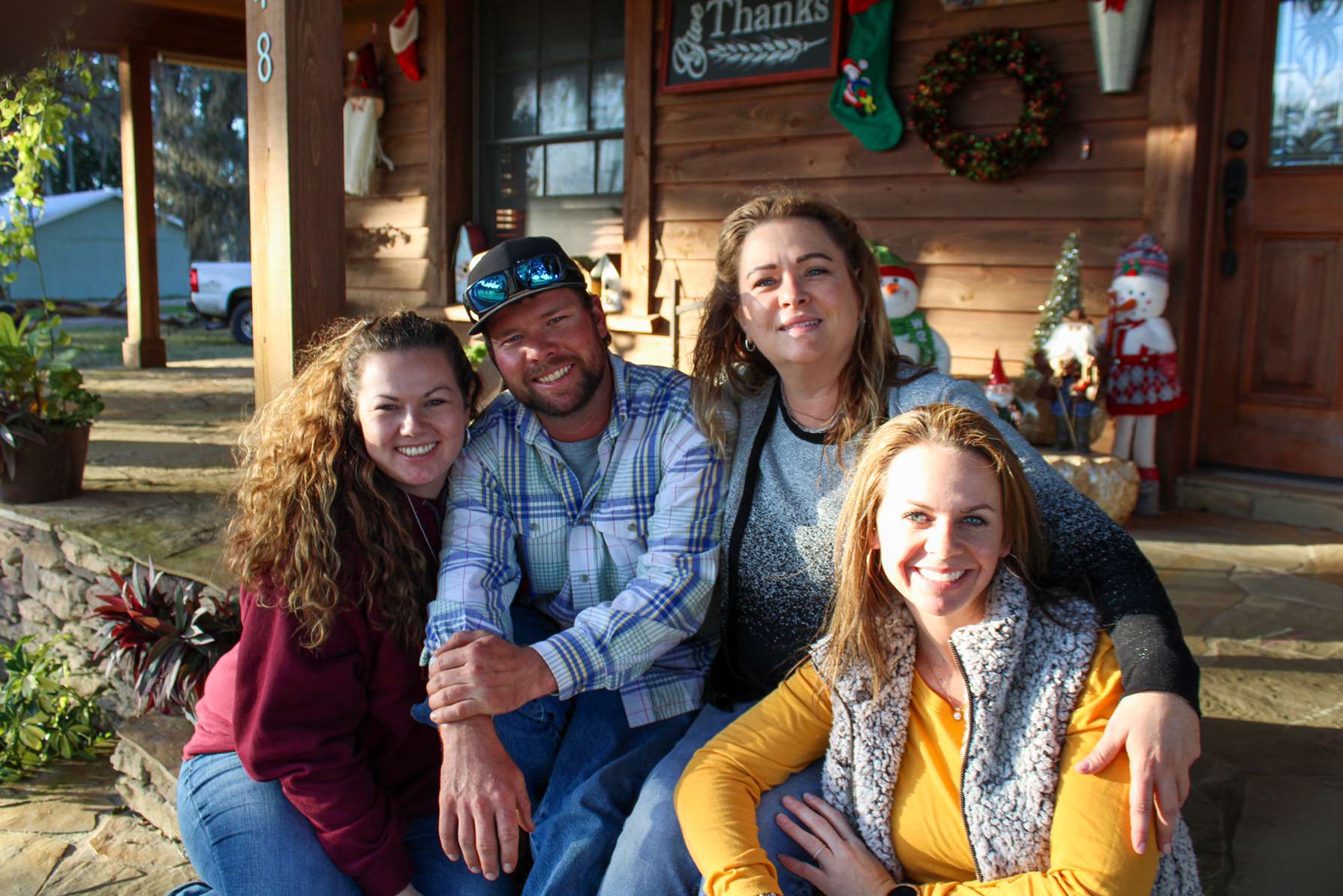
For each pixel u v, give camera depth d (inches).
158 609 139.6
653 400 86.5
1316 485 185.9
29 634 191.6
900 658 66.7
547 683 75.5
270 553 76.9
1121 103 188.9
